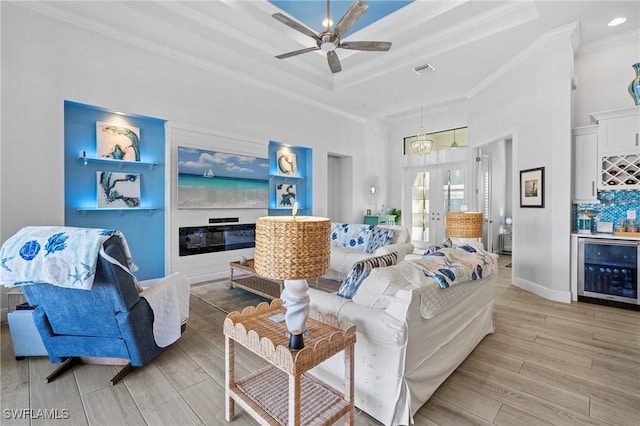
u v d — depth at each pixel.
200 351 2.46
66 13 3.32
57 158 3.32
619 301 3.48
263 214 5.40
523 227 4.36
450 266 2.05
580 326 2.98
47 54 3.24
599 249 3.59
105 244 1.88
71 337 2.11
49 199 3.27
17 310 2.29
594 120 3.94
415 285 1.72
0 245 2.99
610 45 3.98
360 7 2.66
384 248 3.89
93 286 1.93
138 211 4.10
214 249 4.77
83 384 2.00
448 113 6.80
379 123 7.78
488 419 1.68
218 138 4.71
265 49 4.44
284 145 5.91
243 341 1.57
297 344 1.37
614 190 3.81
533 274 4.16
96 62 3.57
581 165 3.88
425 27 4.00
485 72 4.93
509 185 7.39
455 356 2.12
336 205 7.48
